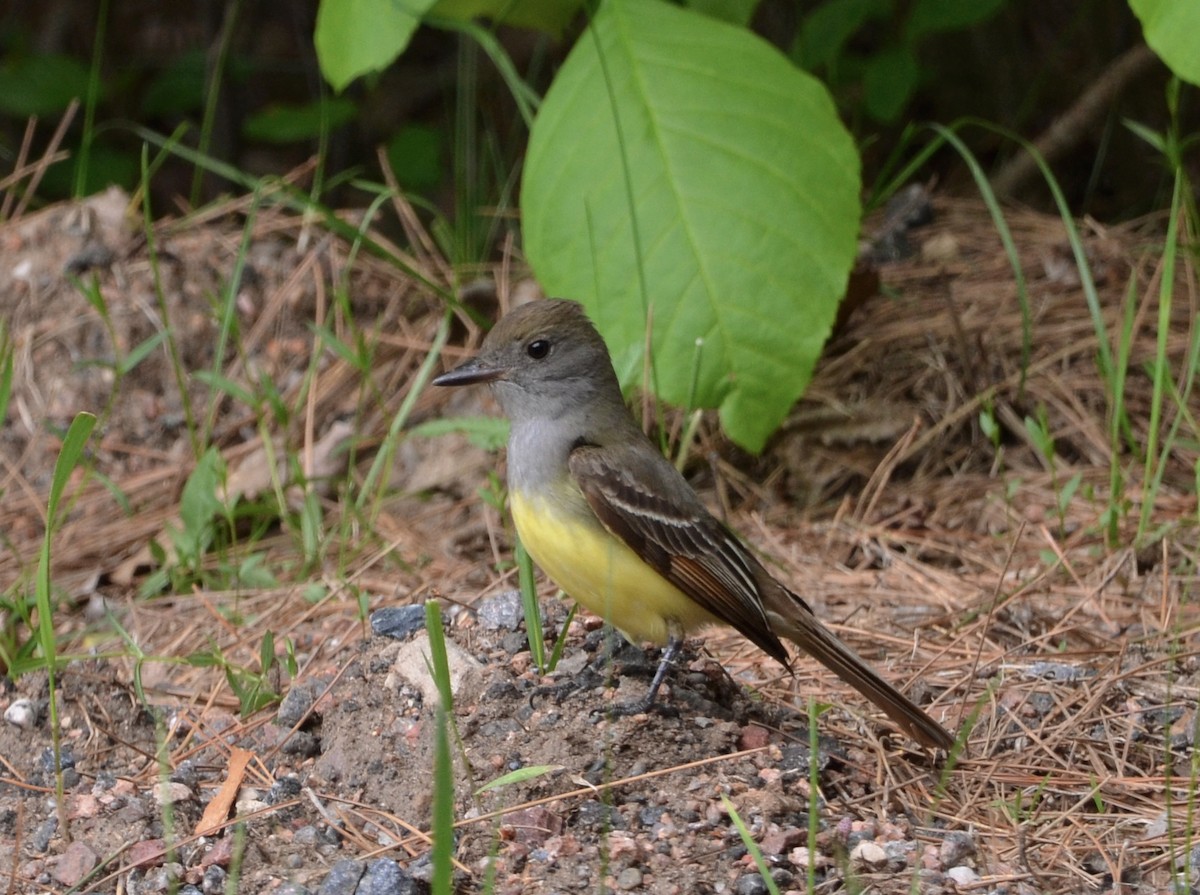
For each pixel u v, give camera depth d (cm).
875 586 1123
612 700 858
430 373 1392
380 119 2053
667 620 903
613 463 898
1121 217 1745
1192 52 1053
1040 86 1894
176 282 1434
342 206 2014
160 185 2012
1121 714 918
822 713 894
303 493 1270
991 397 1293
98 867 776
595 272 1154
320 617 1087
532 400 934
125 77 1905
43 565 820
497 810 766
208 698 978
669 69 1175
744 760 834
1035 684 955
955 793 846
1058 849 787
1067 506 1174
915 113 1933
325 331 1302
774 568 1159
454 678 875
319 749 891
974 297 1442
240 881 762
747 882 732
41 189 1828
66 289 1425
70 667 984
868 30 1953
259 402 1234
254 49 2164
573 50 1206
